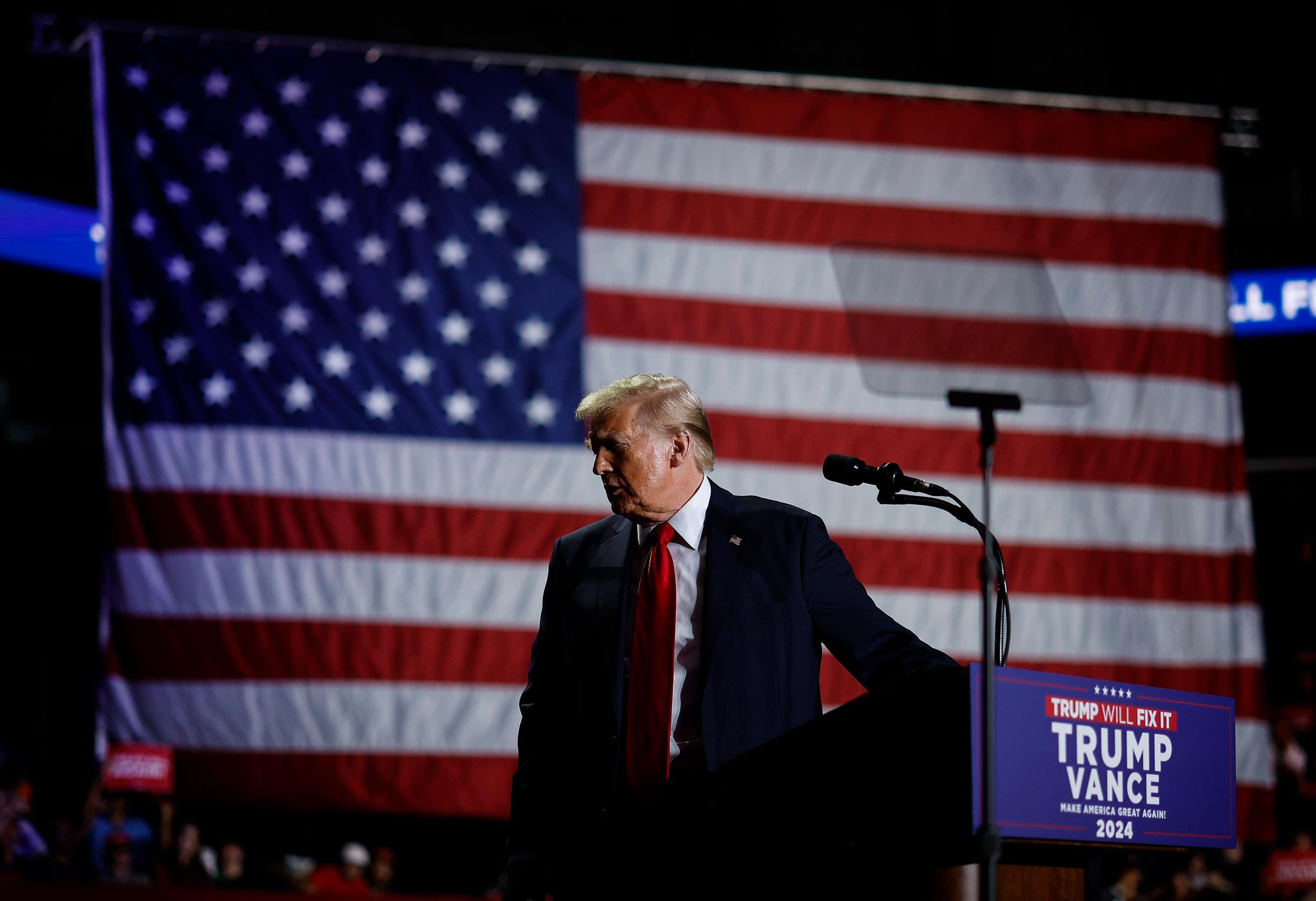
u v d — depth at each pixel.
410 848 23.91
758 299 16.03
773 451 15.60
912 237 16.44
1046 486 16.03
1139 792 3.63
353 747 14.37
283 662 14.44
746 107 16.58
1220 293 16.97
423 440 15.19
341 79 15.98
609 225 16.06
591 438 4.90
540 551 15.11
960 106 17.00
